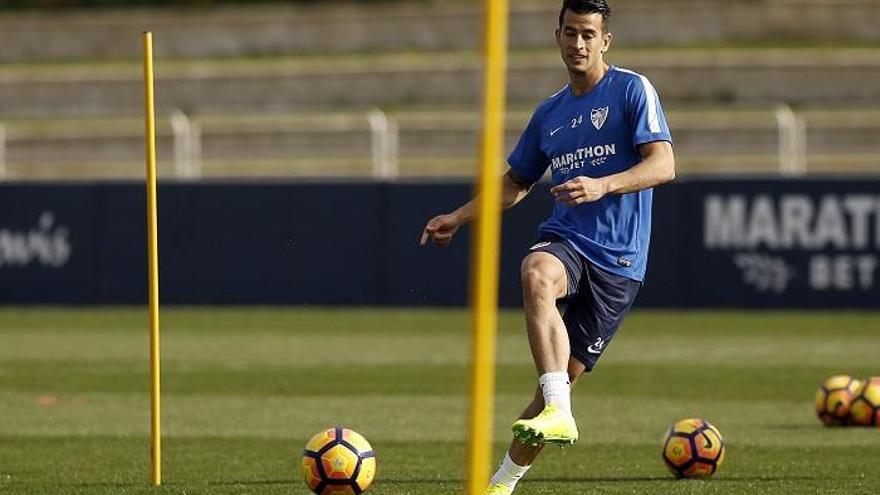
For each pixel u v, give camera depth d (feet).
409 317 282.97
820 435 131.85
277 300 308.40
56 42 481.05
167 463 114.52
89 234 314.55
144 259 312.50
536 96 420.36
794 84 415.85
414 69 433.48
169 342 236.84
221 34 474.90
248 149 394.11
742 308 291.38
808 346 224.33
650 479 104.73
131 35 477.36
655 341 234.17
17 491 99.55
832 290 287.89
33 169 387.34
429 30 466.29
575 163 86.38
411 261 303.27
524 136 90.17
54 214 315.99
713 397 164.66
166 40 476.95
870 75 414.00
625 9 453.99
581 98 86.43
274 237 308.60
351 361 206.69
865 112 397.19
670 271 293.84
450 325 265.34
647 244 86.28
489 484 87.45
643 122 83.66
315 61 460.96
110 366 200.44
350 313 293.64
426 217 303.48
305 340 239.50
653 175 80.84
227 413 151.02
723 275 291.99
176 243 312.09
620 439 129.90
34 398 164.86
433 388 174.29
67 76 442.50
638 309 294.46
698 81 418.51
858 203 286.66
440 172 369.09
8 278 318.24
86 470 110.42
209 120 417.90
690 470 104.88
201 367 199.21
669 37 451.94
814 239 288.51
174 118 353.72
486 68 51.39
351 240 305.94
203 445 126.00
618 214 84.69
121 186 312.91
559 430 76.38
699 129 375.66
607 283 84.74
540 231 86.89
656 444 126.21
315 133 393.09
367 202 305.12
